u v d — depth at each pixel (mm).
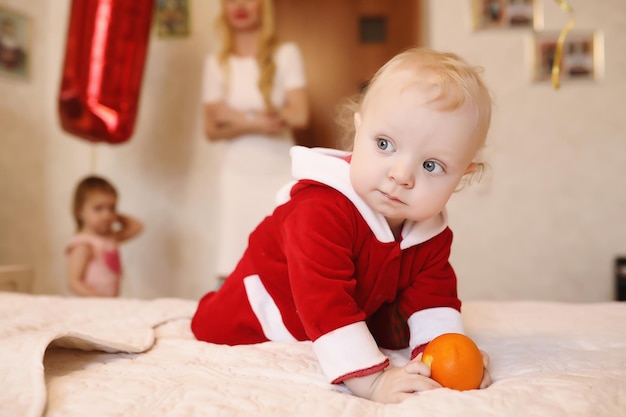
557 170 3041
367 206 903
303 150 1000
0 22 2867
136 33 2533
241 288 1075
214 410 688
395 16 3268
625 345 1021
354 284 872
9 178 2916
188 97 3230
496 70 3043
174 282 3246
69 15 2473
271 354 956
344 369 799
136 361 931
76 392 750
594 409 681
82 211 2705
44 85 3188
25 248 3020
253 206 2686
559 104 3033
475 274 3064
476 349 812
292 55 2717
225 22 2742
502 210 3053
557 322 1230
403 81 817
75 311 1302
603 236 3031
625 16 3004
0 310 1243
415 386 763
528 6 3033
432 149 801
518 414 670
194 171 3236
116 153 3277
